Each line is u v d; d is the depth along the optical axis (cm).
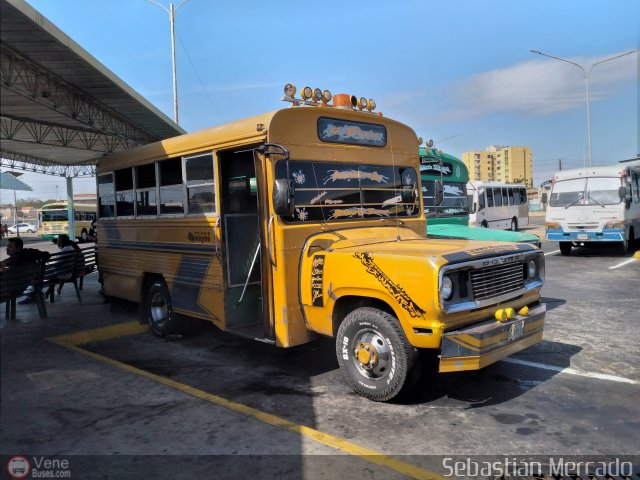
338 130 565
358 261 454
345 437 398
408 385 445
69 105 1105
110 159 808
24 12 647
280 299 508
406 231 602
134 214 752
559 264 1440
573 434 399
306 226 521
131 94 1074
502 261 461
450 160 942
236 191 594
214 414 442
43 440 398
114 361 595
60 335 719
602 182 1545
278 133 508
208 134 578
